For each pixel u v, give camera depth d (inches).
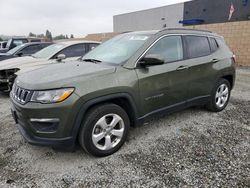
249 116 174.4
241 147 126.6
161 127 153.9
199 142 132.8
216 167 108.2
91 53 159.0
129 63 123.4
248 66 442.3
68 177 102.6
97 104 114.2
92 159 116.6
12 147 128.6
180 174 103.4
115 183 98.3
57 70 121.8
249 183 96.6
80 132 109.8
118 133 121.5
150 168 108.3
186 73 147.6
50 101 100.5
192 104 159.2
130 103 121.6
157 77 131.3
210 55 167.8
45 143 104.4
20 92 110.4
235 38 459.8
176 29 150.5
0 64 244.1
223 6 884.6
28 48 343.9
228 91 188.9
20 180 100.6
